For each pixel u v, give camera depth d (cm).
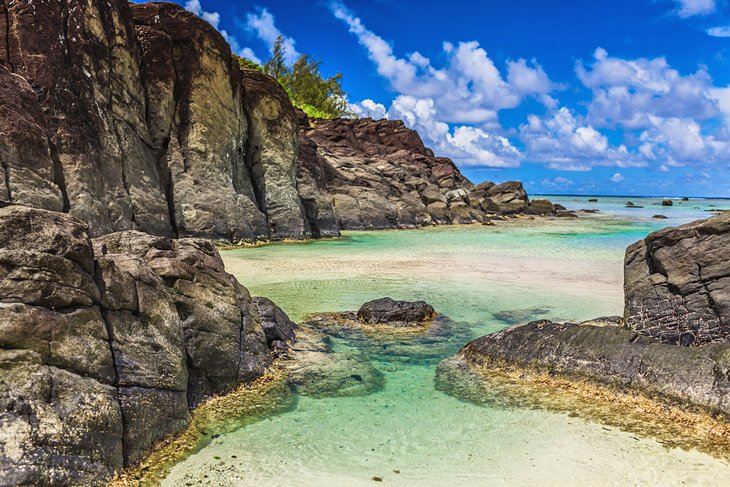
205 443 591
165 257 739
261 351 822
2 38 1650
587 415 676
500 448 591
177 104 2348
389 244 2578
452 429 638
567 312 1198
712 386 654
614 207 7512
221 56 2494
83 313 527
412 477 528
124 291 594
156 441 562
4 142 1446
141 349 589
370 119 5606
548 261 1952
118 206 1856
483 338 907
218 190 2412
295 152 2967
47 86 1664
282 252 2211
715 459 564
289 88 6638
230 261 1900
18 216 507
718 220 857
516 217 4891
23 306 476
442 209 4209
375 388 768
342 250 2303
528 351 826
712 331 793
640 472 538
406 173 4631
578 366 767
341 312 1187
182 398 624
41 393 457
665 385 683
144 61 2214
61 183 1628
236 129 2623
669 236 893
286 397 726
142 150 2131
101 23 1923
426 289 1439
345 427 639
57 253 519
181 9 2364
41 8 1706
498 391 759
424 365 868
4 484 402
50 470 434
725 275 820
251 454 568
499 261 1955
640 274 925
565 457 570
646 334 833
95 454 478
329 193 3825
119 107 2009
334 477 525
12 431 424
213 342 717
